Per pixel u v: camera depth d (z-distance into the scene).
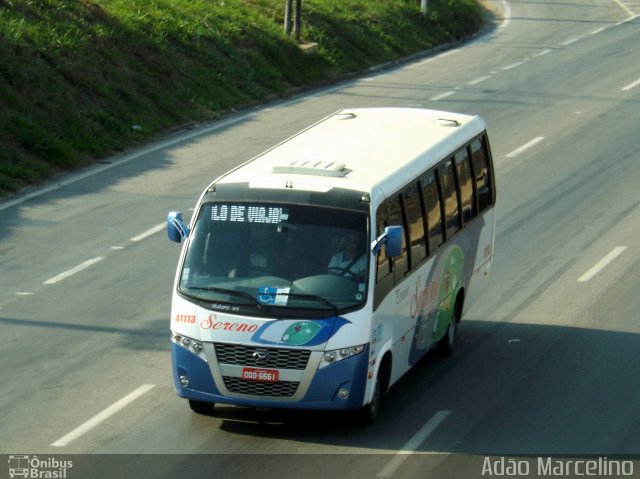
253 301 18.38
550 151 44.81
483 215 26.06
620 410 20.59
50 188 37.28
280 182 19.48
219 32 56.47
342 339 18.16
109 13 51.72
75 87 44.59
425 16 76.62
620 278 29.69
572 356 23.80
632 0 99.94
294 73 57.66
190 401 19.66
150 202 35.81
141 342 23.97
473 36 79.88
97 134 42.72
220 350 18.36
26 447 18.22
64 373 21.95
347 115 25.98
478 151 25.94
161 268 29.50
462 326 25.94
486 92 57.00
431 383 22.02
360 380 18.38
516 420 19.98
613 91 57.59
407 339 20.81
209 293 18.62
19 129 39.75
